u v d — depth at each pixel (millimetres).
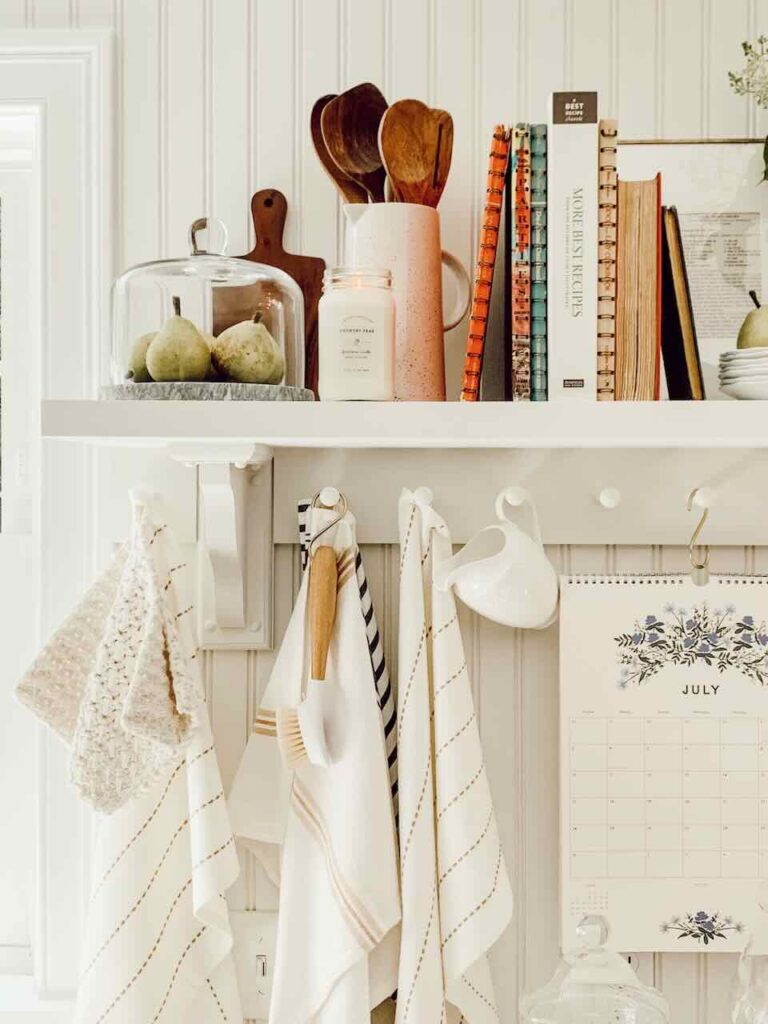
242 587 1039
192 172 1085
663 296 994
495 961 1078
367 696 1001
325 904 996
